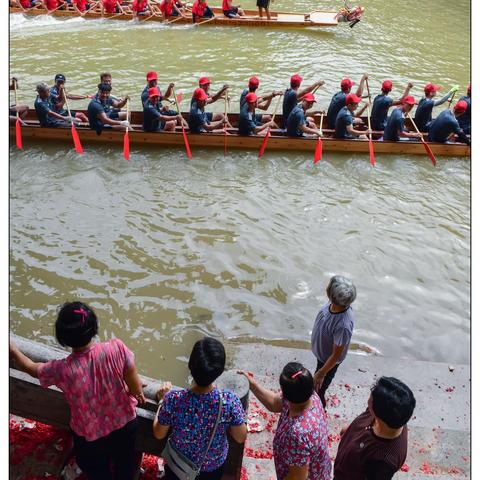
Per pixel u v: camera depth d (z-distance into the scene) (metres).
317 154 9.62
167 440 3.44
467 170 10.20
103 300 6.88
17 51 14.26
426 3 20.59
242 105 10.32
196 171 9.69
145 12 16.47
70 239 7.85
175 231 8.14
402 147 10.42
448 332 6.77
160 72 13.51
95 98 9.95
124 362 3.05
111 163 9.76
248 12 17.39
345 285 4.12
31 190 8.90
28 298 6.84
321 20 16.89
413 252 8.05
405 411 2.77
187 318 6.69
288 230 8.33
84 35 15.52
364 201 9.15
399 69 14.69
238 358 6.04
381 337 6.61
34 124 10.26
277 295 7.14
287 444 3.05
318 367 4.86
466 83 14.15
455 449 4.95
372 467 2.93
